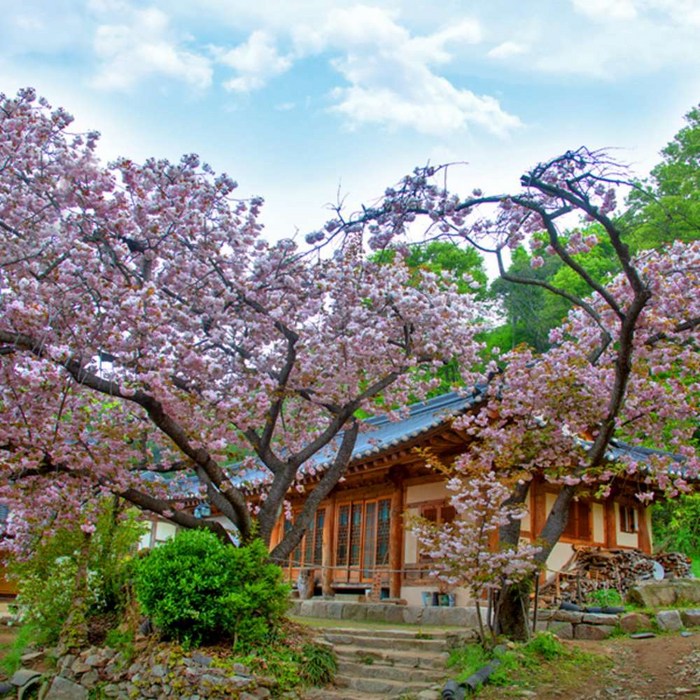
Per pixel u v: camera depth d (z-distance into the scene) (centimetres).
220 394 884
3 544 1118
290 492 1675
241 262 960
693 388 985
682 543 1834
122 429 940
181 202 873
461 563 840
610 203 740
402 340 1068
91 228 850
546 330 2531
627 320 790
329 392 1044
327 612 1277
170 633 820
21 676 912
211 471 879
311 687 802
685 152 2473
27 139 792
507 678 757
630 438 1050
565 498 912
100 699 827
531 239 852
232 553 836
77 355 803
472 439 1187
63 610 980
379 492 1458
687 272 938
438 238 782
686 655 813
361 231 801
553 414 996
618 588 1202
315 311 974
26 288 750
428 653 879
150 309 784
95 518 966
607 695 716
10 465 773
